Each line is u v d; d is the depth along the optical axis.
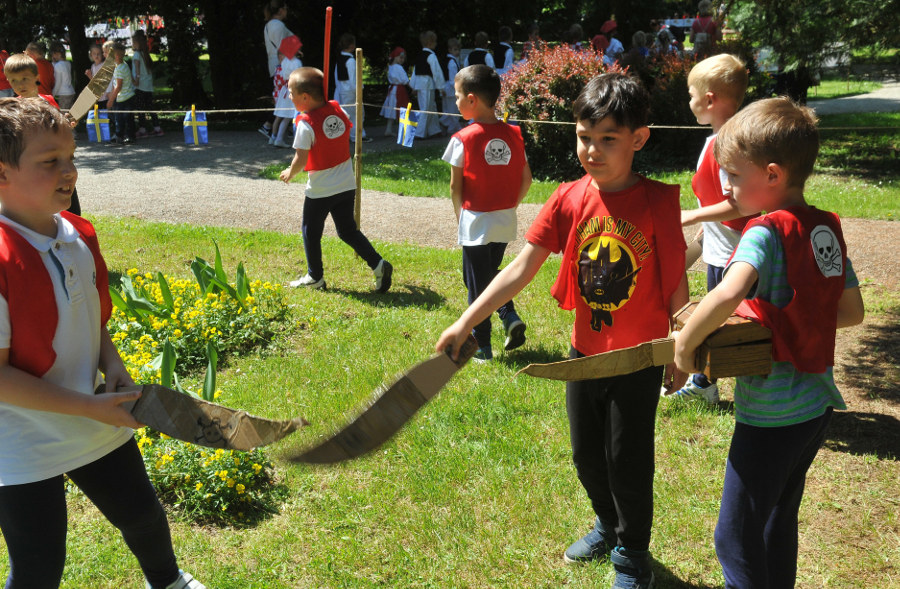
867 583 2.87
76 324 2.22
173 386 3.76
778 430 2.25
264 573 2.95
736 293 2.11
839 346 5.16
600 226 2.60
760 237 2.18
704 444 3.86
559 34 22.88
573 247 2.66
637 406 2.57
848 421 4.12
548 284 6.35
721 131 2.35
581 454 2.80
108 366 2.38
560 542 3.12
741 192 2.32
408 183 10.76
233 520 3.29
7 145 2.02
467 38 20.81
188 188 10.46
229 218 8.84
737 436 2.34
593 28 22.53
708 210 3.39
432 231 8.38
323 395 4.34
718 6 11.55
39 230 2.16
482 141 4.72
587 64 10.92
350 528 3.22
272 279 6.59
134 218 8.72
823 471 3.63
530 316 5.71
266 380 4.57
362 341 5.15
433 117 15.45
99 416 2.09
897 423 4.08
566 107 10.87
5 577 2.83
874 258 6.92
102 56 14.47
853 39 10.13
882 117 15.54
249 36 17.88
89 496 2.38
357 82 6.78
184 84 19.19
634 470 2.62
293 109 13.70
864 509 3.32
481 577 2.92
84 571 2.96
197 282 5.64
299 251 7.41
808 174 2.27
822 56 10.38
